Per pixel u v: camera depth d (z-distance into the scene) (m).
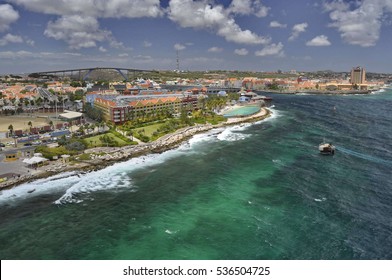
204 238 96.38
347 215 110.00
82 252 90.25
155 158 174.38
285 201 120.56
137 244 93.81
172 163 166.25
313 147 197.75
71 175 146.62
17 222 106.31
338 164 164.00
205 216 109.56
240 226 102.81
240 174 149.38
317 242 94.00
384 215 110.56
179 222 105.81
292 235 97.62
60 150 168.50
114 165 162.00
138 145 189.50
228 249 90.62
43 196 125.62
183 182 140.12
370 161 169.25
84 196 126.25
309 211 112.62
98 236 98.19
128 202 120.94
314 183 138.50
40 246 93.25
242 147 197.38
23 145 185.38
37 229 102.19
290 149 192.75
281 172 152.00
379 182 139.75
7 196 124.69
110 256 88.25
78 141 178.75
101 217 109.69
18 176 138.00
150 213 112.19
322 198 123.25
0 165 151.25
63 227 103.44
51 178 142.00
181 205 117.94
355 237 96.81
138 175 149.12
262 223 104.56
